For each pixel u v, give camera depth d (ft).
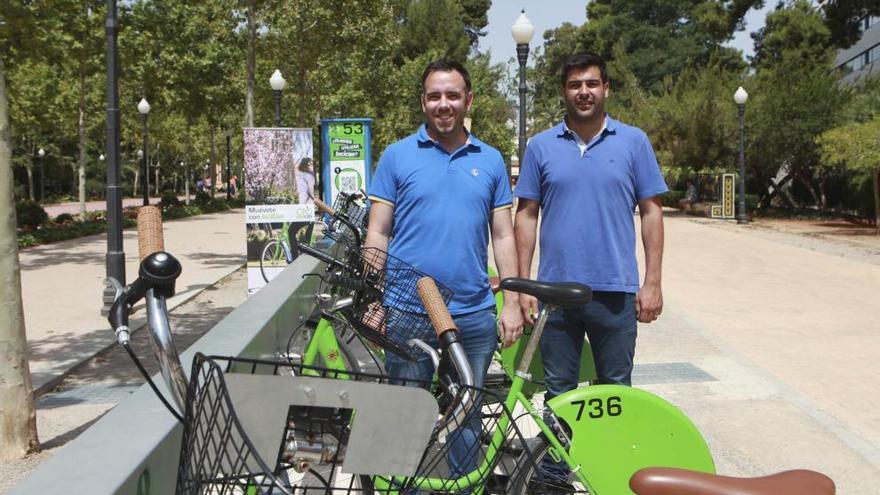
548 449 10.15
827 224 90.74
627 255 12.82
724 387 22.59
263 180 39.63
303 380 5.96
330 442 6.36
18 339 18.22
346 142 45.83
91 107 116.98
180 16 92.84
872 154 71.46
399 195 11.68
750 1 111.24
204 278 47.44
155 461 7.42
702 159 106.52
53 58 51.24
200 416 5.55
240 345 11.68
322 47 76.54
